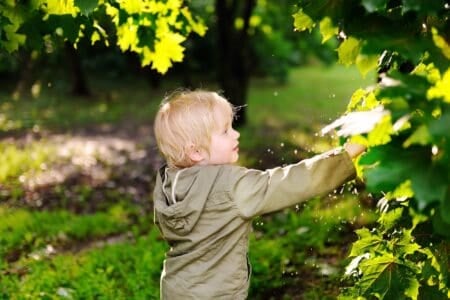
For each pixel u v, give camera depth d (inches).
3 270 232.2
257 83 1083.9
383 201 120.3
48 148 515.2
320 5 101.3
